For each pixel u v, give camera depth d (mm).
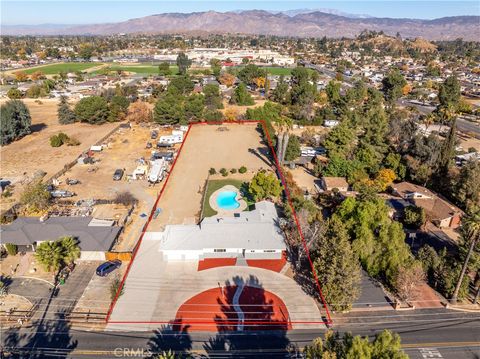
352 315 54062
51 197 88250
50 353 47156
